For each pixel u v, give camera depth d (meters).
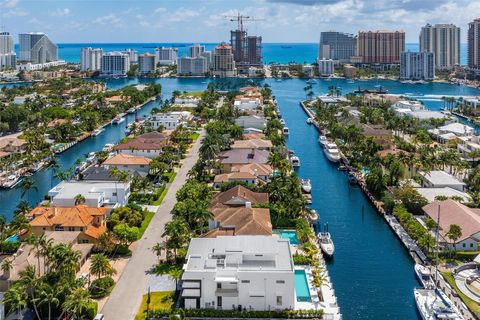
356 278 153.25
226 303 130.12
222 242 142.00
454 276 148.50
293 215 190.00
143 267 153.38
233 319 126.38
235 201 192.00
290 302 129.88
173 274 147.75
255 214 173.25
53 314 124.31
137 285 142.38
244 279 129.50
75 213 175.25
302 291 139.88
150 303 132.38
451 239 164.38
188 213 175.88
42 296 120.12
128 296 136.50
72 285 121.69
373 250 173.50
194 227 174.50
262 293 129.62
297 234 177.00
